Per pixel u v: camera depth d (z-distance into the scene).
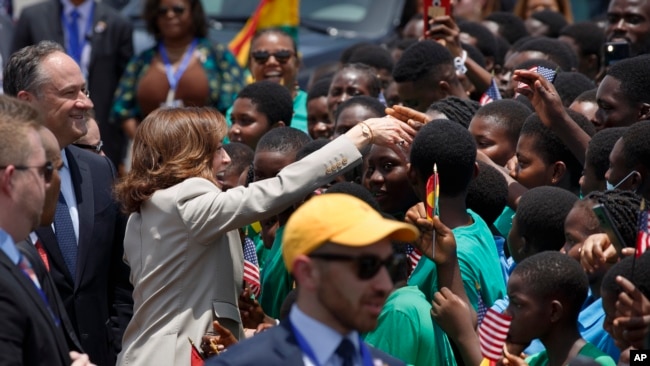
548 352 8.34
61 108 10.33
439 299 8.62
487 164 10.84
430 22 14.31
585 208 9.01
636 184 9.80
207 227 9.21
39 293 7.66
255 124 13.98
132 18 23.50
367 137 9.52
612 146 10.40
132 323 9.52
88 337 10.40
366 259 6.53
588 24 17.38
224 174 12.47
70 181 10.61
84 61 20.72
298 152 10.77
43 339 7.49
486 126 11.76
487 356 8.22
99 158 10.90
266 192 9.21
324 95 15.00
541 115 10.98
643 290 7.86
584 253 8.51
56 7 20.92
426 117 10.10
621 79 11.35
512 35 19.12
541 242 9.77
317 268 6.55
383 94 15.68
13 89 10.46
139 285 9.48
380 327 8.77
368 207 6.71
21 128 7.67
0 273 7.39
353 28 22.20
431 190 8.90
